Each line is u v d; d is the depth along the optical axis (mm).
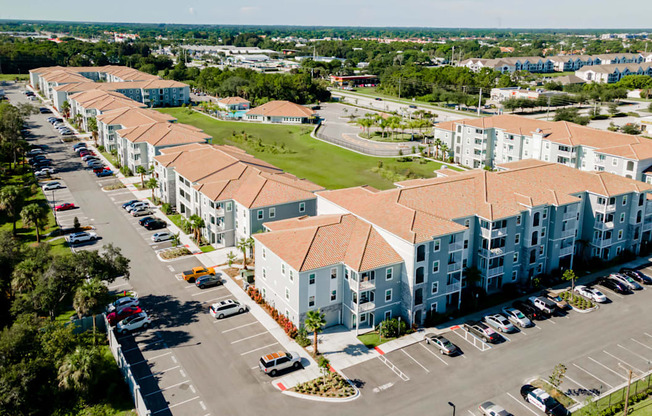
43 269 59719
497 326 62500
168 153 104000
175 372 53250
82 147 142875
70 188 112562
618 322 64438
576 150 112062
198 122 194000
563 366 51531
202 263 78375
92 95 173250
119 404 48562
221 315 63500
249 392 50562
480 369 54875
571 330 62625
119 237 87562
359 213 68500
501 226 69000
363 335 60906
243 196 81500
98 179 119125
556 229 74375
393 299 62594
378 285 60812
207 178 89062
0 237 64688
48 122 179875
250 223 78000
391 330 60375
